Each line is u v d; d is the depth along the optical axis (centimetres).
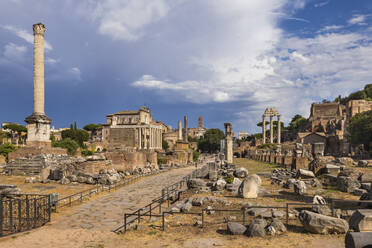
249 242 1015
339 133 11188
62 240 1248
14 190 2084
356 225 984
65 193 2409
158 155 6562
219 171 3241
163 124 16662
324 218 1050
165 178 3691
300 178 2453
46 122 3719
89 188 2666
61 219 1648
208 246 1012
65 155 3800
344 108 14850
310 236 1030
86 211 1844
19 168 3231
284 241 996
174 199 2170
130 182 3266
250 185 1748
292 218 1257
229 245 1003
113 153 4334
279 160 4816
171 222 1368
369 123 7050
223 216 1382
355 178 2066
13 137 11406
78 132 10419
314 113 15388
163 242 1098
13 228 1450
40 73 3759
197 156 8556
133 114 12850
